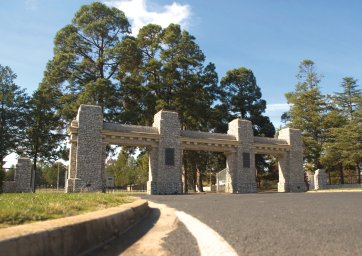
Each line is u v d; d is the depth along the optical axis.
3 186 25.11
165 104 41.25
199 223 6.98
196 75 45.91
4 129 37.12
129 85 41.78
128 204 8.31
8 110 37.47
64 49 42.75
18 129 37.69
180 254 4.36
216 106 49.66
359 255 4.10
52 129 40.41
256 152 34.88
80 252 4.43
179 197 19.09
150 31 46.97
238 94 50.59
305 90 53.25
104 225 5.31
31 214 5.38
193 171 49.78
